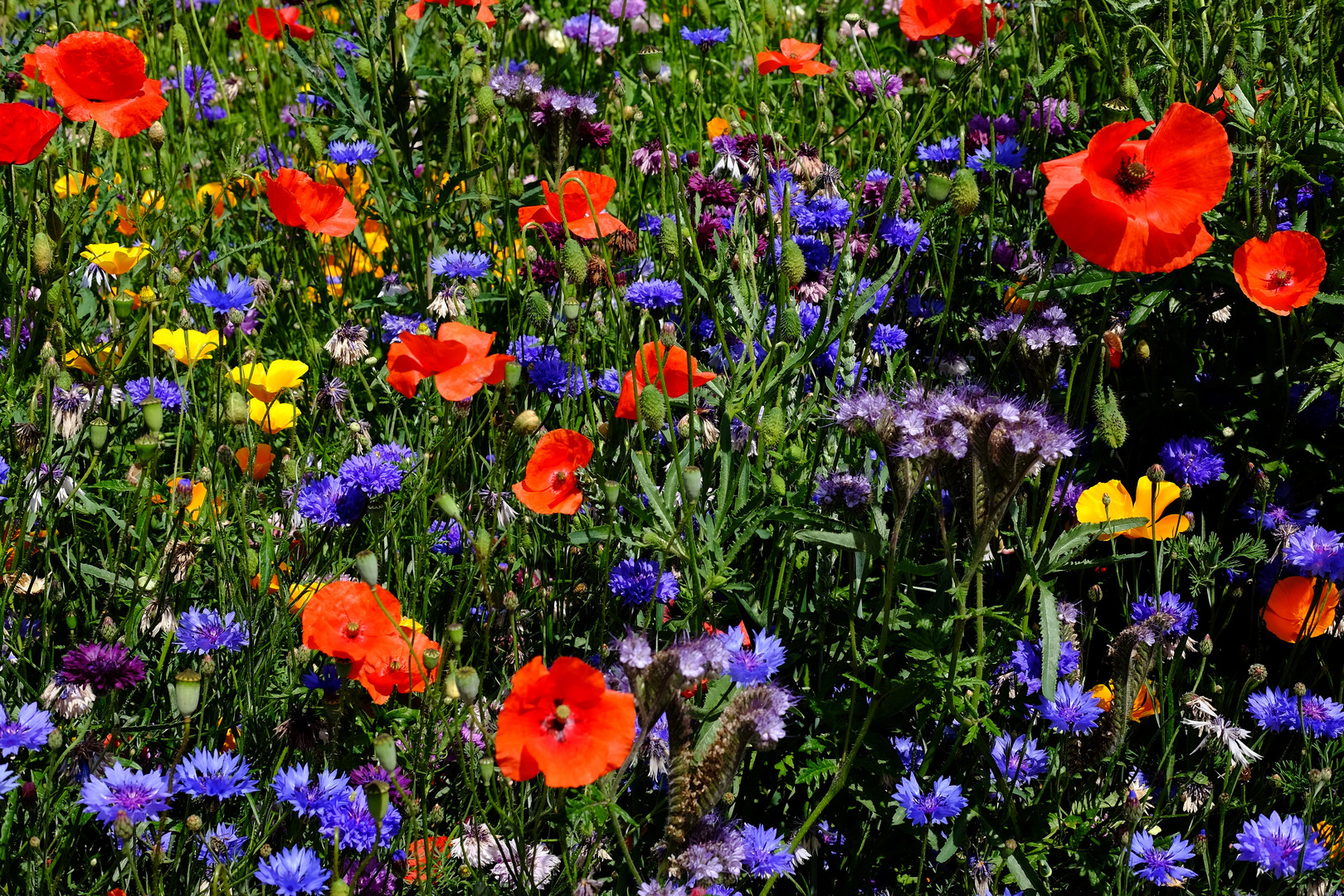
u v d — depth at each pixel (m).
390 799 2.47
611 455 2.86
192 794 2.20
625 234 3.58
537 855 2.44
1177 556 2.93
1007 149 3.70
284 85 5.71
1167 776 2.72
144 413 2.61
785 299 2.91
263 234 4.51
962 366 3.38
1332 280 3.16
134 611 2.61
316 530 2.94
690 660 2.05
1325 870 2.56
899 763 2.53
